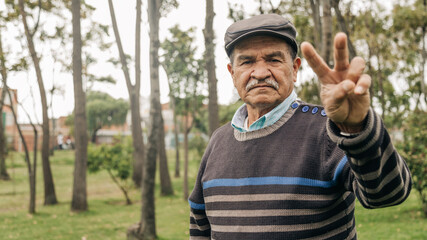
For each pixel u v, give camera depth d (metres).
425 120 8.40
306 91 11.32
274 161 1.32
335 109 0.92
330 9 6.15
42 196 15.06
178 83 14.95
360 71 0.89
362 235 6.51
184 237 7.90
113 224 10.09
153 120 8.18
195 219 1.69
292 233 1.24
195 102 15.73
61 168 22.84
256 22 1.36
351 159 1.00
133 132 17.22
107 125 43.97
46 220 10.59
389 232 6.57
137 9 11.77
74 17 12.16
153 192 8.07
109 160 13.38
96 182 18.78
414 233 6.50
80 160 12.15
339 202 1.26
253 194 1.32
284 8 9.09
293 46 1.39
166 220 9.71
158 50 8.30
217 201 1.42
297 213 1.25
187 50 13.49
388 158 1.01
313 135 1.29
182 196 14.73
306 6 9.16
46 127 13.48
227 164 1.43
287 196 1.26
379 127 0.96
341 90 0.88
